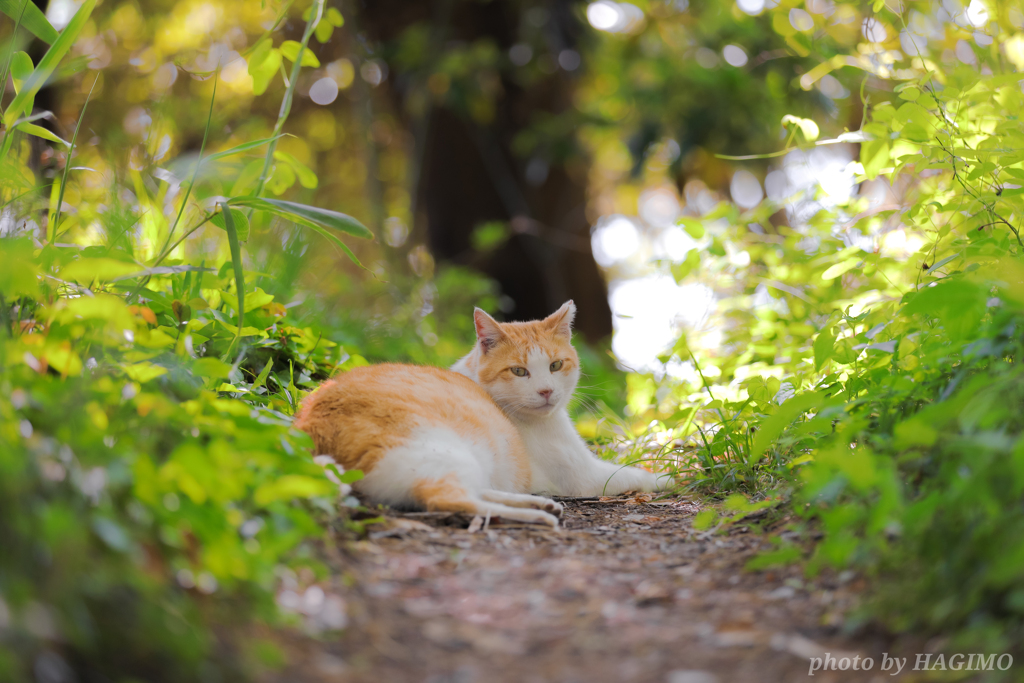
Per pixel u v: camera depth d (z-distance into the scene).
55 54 3.35
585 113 10.71
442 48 10.38
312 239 6.11
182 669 1.55
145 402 2.21
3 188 3.58
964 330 2.53
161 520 1.88
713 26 9.66
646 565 2.52
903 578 2.04
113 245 3.61
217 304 4.11
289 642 1.81
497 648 1.90
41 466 1.75
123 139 5.98
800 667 1.79
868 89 5.97
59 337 2.54
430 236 11.23
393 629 1.96
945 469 2.24
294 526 2.20
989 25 4.05
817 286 4.97
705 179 13.13
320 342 4.59
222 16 11.72
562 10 10.37
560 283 11.22
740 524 2.91
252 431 2.44
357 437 3.05
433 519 2.87
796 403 2.47
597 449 4.95
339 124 13.42
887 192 5.76
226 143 11.01
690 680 1.74
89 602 1.55
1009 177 3.50
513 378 3.99
